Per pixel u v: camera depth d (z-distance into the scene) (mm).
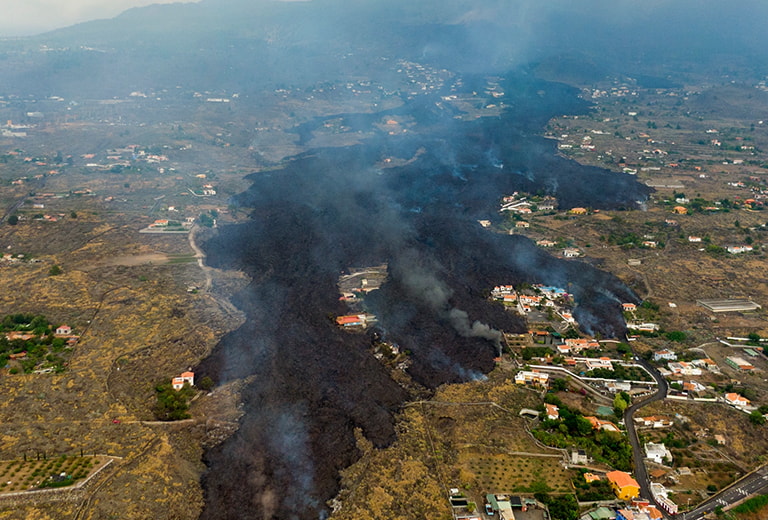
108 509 121750
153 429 148125
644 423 156875
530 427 154500
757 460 144875
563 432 151250
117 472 131250
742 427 155250
